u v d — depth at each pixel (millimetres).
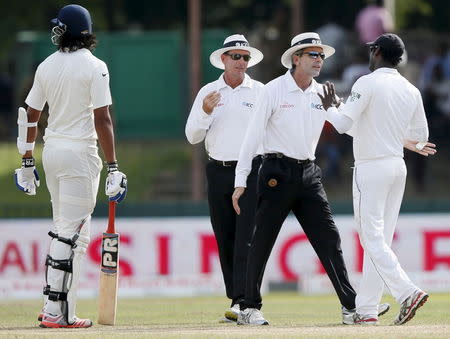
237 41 36438
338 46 79812
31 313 41500
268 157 33594
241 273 35719
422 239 62094
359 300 33625
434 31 111938
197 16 76125
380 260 32750
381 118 32969
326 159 78625
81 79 32219
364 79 33031
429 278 61781
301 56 33344
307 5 99750
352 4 99562
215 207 37219
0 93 91812
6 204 72750
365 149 33125
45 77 32531
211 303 50594
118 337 28641
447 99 80438
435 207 66938
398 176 33219
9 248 61594
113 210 33250
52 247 32812
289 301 53562
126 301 54406
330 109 32906
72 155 32406
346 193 77375
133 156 86062
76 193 32625
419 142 34281
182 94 88125
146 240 61656
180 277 61562
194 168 73188
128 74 88188
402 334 28984
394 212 33625
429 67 80500
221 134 36719
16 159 86188
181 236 61656
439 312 40719
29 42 88375
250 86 36844
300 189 33531
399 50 33500
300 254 61688
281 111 33312
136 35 88125
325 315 40625
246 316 34281
